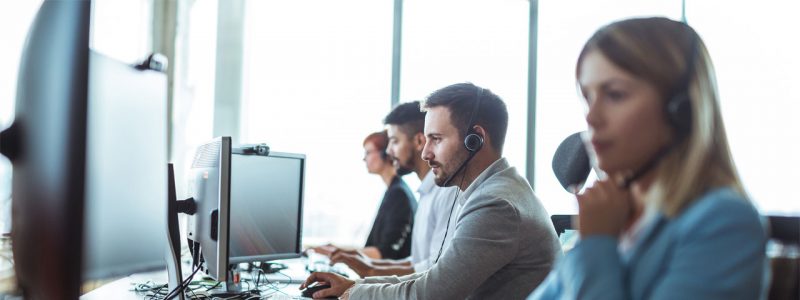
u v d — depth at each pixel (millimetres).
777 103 4562
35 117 929
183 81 4098
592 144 838
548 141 4871
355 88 4480
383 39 4617
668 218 796
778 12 4605
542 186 4863
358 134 4445
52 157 901
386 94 4617
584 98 872
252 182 2262
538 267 1677
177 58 4020
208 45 4387
